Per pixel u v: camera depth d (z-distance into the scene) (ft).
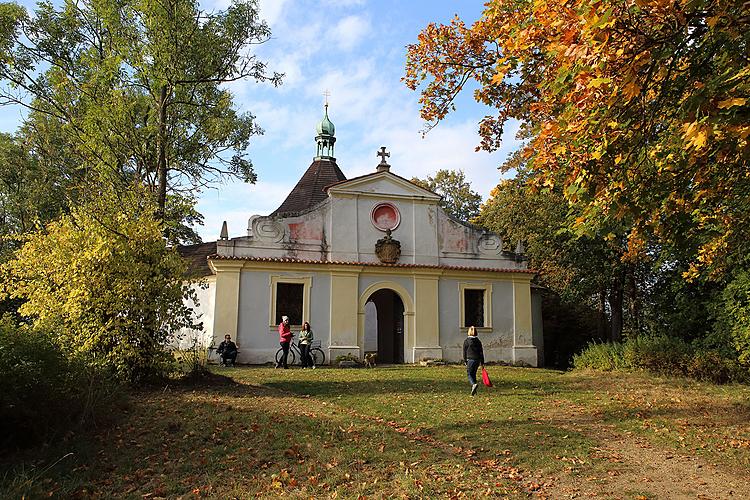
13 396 22.57
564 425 30.45
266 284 71.10
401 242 78.38
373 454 23.70
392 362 84.02
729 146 17.65
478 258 81.87
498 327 80.84
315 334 72.18
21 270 38.06
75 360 28.02
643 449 25.52
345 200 76.84
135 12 51.42
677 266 63.82
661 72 17.30
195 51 55.93
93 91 54.29
